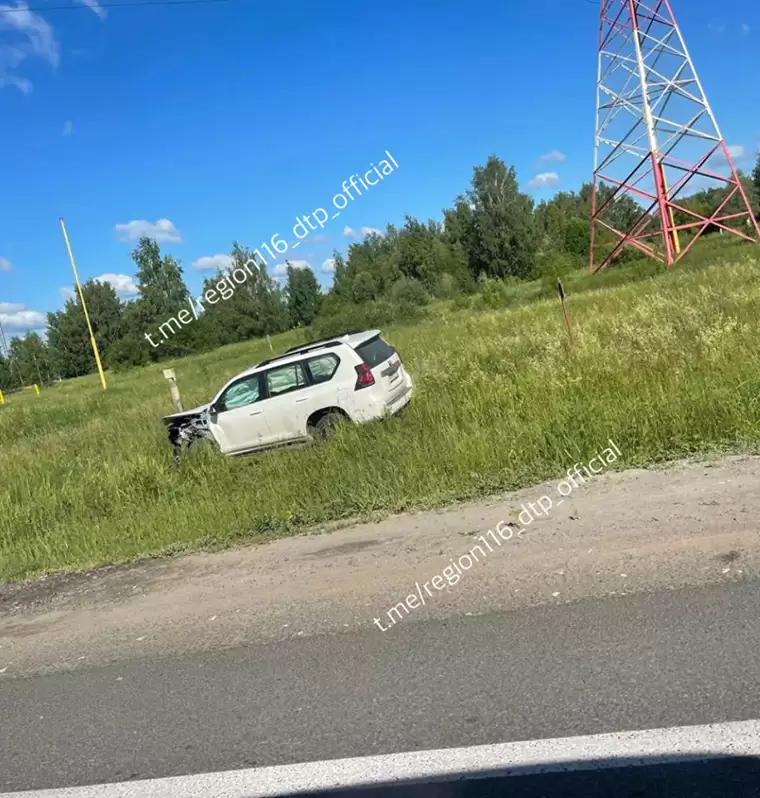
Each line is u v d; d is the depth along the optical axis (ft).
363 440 28.19
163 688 12.64
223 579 17.99
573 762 8.99
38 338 299.79
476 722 10.09
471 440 24.00
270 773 9.77
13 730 12.10
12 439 61.05
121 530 24.93
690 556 13.82
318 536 20.22
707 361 27.20
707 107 110.73
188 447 34.68
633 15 112.78
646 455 20.75
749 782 8.21
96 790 10.02
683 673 10.35
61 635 16.25
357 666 12.17
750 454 19.20
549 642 11.78
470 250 247.50
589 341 33.88
